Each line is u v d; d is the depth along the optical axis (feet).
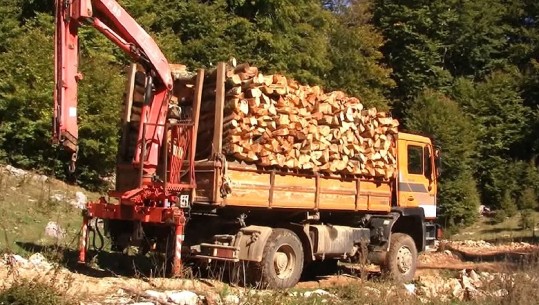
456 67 127.65
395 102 113.80
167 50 66.95
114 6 30.25
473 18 123.95
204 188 30.07
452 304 33.45
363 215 39.83
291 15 82.64
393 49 118.93
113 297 25.61
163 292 26.50
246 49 75.61
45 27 59.41
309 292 30.60
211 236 32.30
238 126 30.53
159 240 30.60
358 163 37.17
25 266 27.84
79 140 53.16
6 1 61.11
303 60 82.38
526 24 135.13
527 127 112.57
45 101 52.90
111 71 56.08
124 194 30.04
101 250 34.71
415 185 43.01
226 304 25.95
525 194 100.01
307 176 34.24
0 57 53.98
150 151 31.04
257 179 31.55
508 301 32.96
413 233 43.55
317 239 35.04
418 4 119.55
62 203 47.06
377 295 30.99
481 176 106.42
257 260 31.14
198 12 74.18
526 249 71.77
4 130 52.39
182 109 32.58
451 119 90.07
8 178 48.44
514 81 118.73
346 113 36.29
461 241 79.66
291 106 33.47
